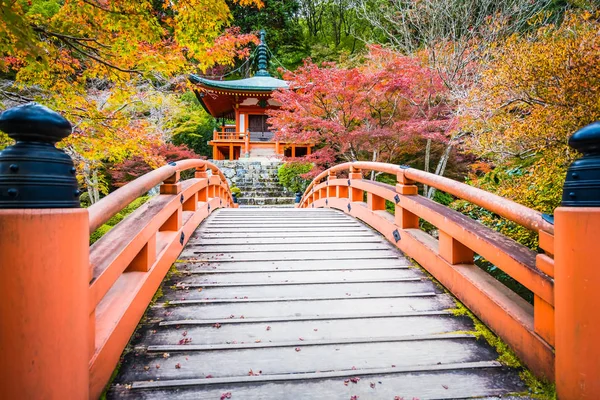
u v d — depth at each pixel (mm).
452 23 9164
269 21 23266
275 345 1747
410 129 7141
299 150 16578
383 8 13977
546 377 1472
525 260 1655
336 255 3160
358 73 7352
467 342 1812
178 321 1954
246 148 15922
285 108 8906
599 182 1198
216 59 4262
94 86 6383
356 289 2438
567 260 1262
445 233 2465
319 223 4586
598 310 1178
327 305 2197
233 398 1396
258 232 4027
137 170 12031
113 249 1686
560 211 1290
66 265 1048
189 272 2674
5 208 967
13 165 981
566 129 2852
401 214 3295
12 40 2229
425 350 1740
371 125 8266
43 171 1008
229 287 2438
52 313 1004
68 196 1076
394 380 1523
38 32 2990
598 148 1208
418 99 8281
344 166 5523
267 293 2355
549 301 1445
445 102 8078
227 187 7141
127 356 1639
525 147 3490
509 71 3227
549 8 9156
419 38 10891
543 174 3070
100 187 9953
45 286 988
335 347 1754
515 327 1685
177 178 3111
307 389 1460
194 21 3297
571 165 1286
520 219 1624
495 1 8961
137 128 4801
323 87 7406
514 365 1625
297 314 2082
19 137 1023
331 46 20938
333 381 1510
